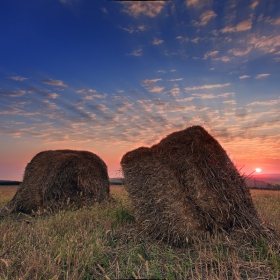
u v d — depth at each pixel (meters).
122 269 4.34
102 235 6.02
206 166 6.30
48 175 10.34
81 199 10.57
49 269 4.15
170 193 6.14
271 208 9.02
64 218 7.48
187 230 5.64
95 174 11.02
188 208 6.15
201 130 6.71
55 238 5.53
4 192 18.72
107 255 4.96
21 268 4.32
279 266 4.37
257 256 4.97
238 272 4.28
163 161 6.75
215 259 4.57
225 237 5.57
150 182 6.55
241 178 6.45
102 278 4.09
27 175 10.67
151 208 6.22
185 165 6.46
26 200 10.13
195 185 6.23
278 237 5.71
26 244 5.18
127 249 5.20
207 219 6.05
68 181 10.52
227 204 6.04
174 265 4.50
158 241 5.75
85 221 7.24
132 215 7.36
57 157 10.75
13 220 8.64
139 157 7.28
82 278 4.11
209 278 4.08
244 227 5.85
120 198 11.16
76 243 5.24
